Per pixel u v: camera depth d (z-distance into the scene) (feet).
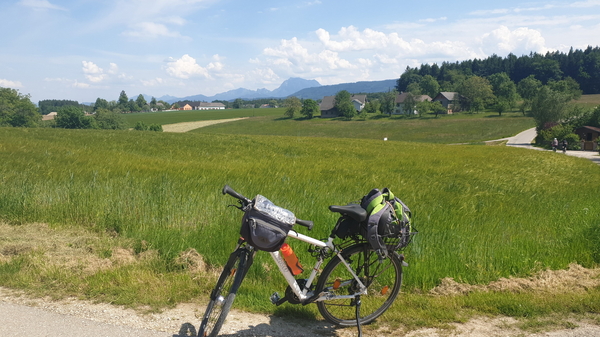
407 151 108.47
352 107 476.54
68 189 28.27
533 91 559.79
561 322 12.60
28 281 14.67
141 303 13.30
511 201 34.53
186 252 18.06
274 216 10.29
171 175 40.57
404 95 547.90
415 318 12.91
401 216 11.89
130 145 87.45
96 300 13.42
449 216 26.71
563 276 16.93
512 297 14.37
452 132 338.54
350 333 12.26
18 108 362.94
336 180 43.42
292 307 13.29
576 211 30.12
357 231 11.86
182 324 12.01
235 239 19.51
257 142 111.24
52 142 83.25
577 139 200.64
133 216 23.71
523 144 239.50
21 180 31.81
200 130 393.09
